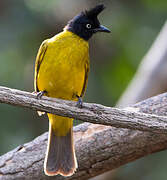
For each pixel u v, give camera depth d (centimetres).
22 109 1354
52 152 961
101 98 1448
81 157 970
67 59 909
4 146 1302
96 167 981
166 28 1414
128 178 1324
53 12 1449
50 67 906
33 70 1403
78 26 966
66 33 951
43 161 963
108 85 1485
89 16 981
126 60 1534
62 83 916
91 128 980
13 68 1388
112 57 1537
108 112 812
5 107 1335
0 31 1398
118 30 1502
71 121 955
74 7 1470
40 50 934
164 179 1326
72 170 947
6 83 1369
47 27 1438
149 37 1496
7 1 1419
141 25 1502
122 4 1512
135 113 815
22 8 1425
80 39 955
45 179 972
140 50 1508
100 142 963
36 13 1431
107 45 1530
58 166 952
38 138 991
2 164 963
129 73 1541
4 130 1318
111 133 961
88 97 1431
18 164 961
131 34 1502
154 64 1366
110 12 1502
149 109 983
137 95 1358
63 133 966
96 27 983
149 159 1341
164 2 1515
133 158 984
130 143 956
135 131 952
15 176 959
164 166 1335
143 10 1514
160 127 812
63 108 810
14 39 1401
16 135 1329
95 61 1530
